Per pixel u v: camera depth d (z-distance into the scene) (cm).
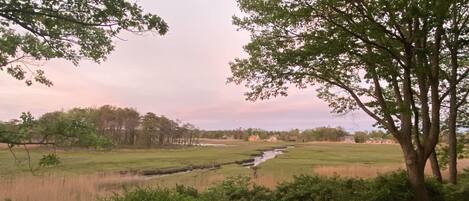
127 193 702
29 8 624
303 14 1123
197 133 16412
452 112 1544
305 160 5959
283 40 1332
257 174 2992
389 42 1144
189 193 1002
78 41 717
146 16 681
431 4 962
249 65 1403
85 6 646
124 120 11525
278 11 1184
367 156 7188
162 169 4294
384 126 1303
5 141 575
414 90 1481
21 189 2098
